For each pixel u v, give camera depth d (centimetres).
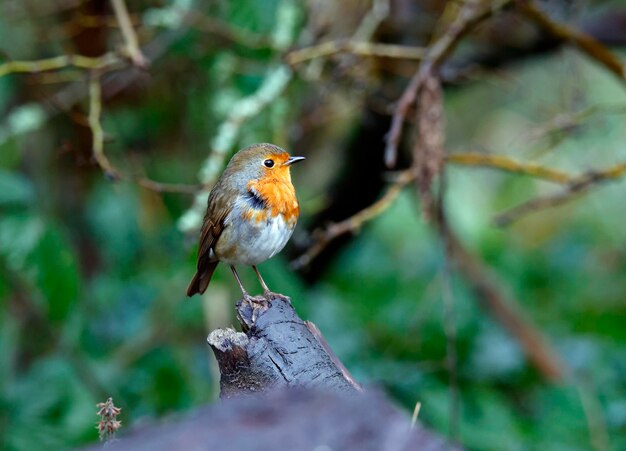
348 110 1227
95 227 1318
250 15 1085
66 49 1218
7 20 1171
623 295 1488
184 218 912
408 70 1186
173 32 1141
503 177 1747
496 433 1043
